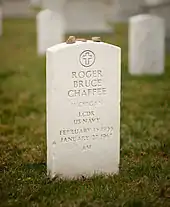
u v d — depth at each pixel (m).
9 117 8.70
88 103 5.75
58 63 5.53
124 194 5.35
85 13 18.58
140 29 11.98
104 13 18.84
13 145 7.12
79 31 18.55
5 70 12.91
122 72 12.37
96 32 18.73
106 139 5.91
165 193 5.39
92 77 5.71
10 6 29.44
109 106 5.84
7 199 5.23
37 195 5.30
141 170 6.12
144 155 6.73
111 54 5.74
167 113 8.92
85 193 5.38
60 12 18.44
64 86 5.61
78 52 5.59
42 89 10.95
